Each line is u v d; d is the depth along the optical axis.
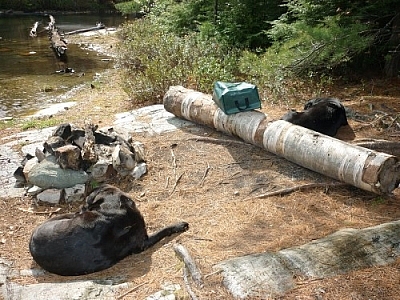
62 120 9.16
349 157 5.55
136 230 4.55
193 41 12.54
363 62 11.38
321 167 5.82
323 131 6.98
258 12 13.62
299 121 6.95
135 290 3.87
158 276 4.07
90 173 5.99
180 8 15.70
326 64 10.07
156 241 4.72
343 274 3.75
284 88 9.51
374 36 9.80
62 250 4.21
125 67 13.59
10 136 8.18
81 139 6.34
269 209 5.26
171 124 8.02
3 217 5.45
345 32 9.34
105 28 24.45
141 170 6.29
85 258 4.24
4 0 30.41
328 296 3.51
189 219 5.18
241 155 6.71
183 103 7.93
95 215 4.39
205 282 3.75
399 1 10.03
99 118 9.12
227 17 13.90
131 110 9.57
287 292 3.56
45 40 20.89
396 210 5.18
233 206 5.38
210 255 4.25
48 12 31.28
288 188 5.68
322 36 9.29
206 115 7.52
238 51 12.39
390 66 10.77
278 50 11.18
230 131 7.14
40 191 5.79
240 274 3.76
